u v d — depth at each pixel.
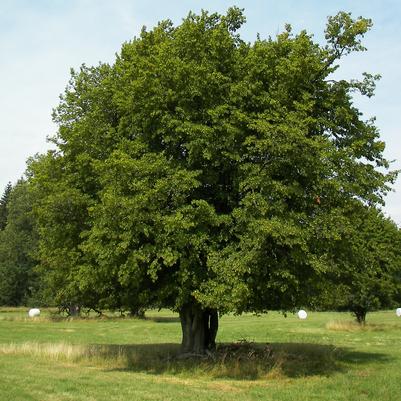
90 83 20.41
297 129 14.12
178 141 16.17
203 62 16.16
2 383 13.31
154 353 20.47
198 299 14.80
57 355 19.36
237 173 15.91
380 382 14.27
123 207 14.62
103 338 32.62
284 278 15.23
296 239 14.00
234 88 15.77
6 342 28.47
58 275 19.75
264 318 54.91
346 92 17.69
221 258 15.00
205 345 19.36
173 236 14.83
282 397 12.22
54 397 11.60
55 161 19.47
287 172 15.18
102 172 16.14
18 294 66.12
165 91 15.96
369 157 18.33
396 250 33.84
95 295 19.66
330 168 15.21
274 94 16.11
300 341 29.14
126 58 19.11
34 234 65.75
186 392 12.71
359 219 17.28
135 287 17.28
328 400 11.91
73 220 18.48
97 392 12.32
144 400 11.48
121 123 17.53
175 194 14.88
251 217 14.66
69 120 19.77
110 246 15.36
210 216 15.02
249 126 15.10
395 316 60.03
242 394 12.59
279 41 17.44
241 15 18.59
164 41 17.80
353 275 18.47
